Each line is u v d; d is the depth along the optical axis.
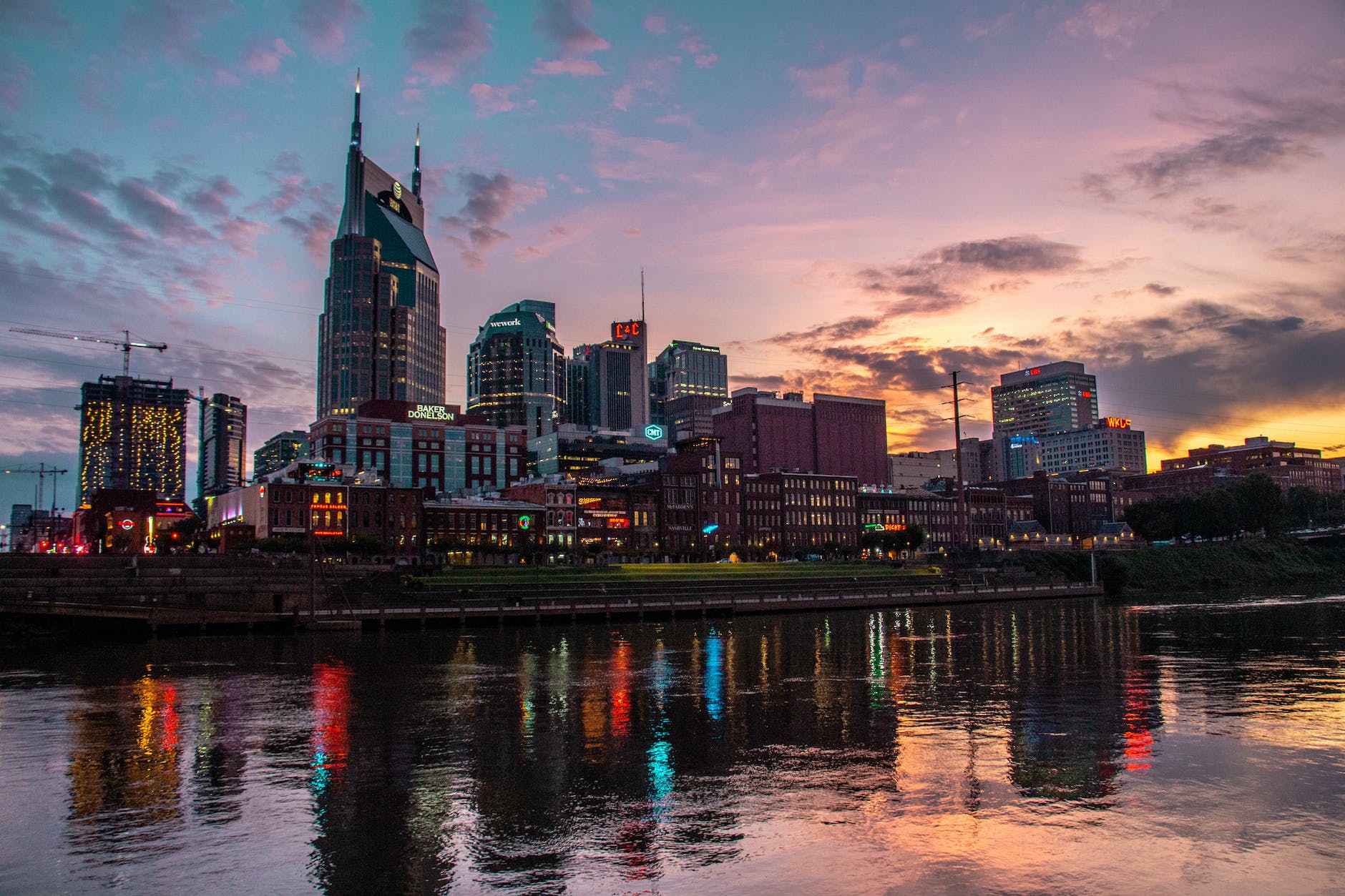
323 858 32.84
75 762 47.34
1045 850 32.44
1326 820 35.28
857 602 162.50
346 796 40.62
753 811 37.53
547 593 150.62
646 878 30.44
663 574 174.88
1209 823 35.09
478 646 101.56
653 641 107.38
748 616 147.75
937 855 32.06
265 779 43.53
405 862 32.31
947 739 50.41
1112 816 36.06
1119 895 28.50
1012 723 54.56
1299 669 75.75
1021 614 147.88
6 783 43.12
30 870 31.88
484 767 45.69
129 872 31.64
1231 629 113.12
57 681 76.50
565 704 63.66
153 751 49.69
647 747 49.81
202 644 105.31
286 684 73.75
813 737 51.69
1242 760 44.50
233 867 32.00
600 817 37.12
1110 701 61.62
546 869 31.52
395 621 125.44
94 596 120.06
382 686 72.19
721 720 57.12
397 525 195.38
